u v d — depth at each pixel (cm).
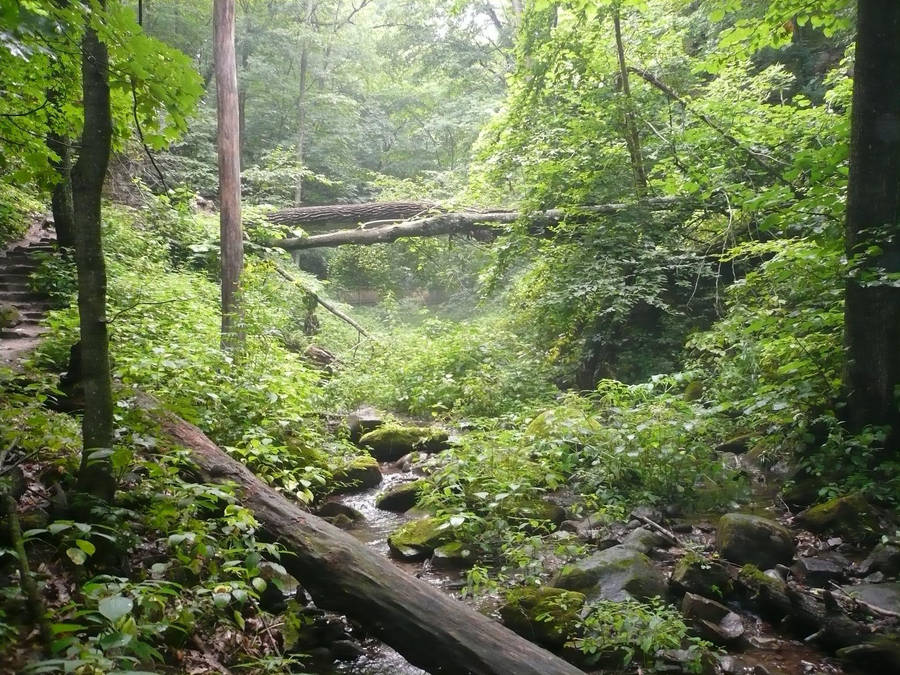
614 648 383
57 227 1184
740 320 874
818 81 1414
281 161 1973
